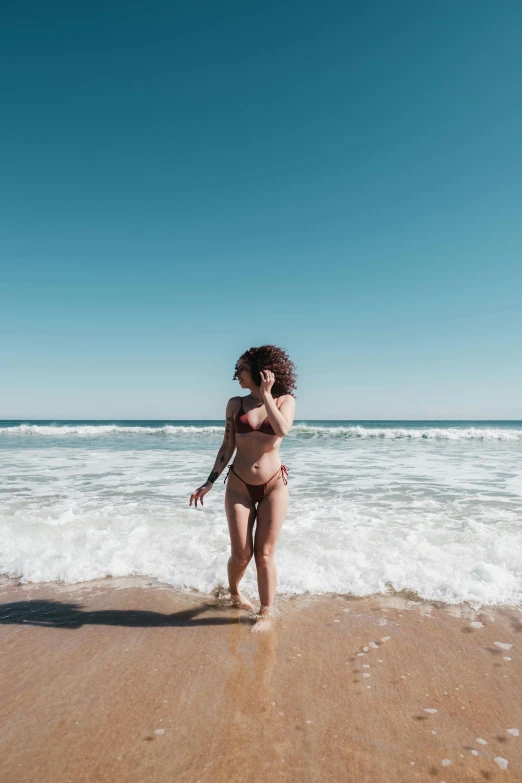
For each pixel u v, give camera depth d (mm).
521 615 3262
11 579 4008
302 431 24250
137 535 4930
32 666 2670
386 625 3148
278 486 3311
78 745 2021
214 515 5859
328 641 2945
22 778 1829
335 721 2184
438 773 1859
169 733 2100
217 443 18250
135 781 1815
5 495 7227
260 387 3256
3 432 26703
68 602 3551
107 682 2508
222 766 1898
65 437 22984
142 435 25141
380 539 4738
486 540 4652
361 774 1854
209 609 3426
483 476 9242
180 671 2615
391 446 17016
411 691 2420
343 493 7395
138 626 3166
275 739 2061
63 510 6145
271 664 2686
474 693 2400
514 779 1828
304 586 3730
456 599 3508
